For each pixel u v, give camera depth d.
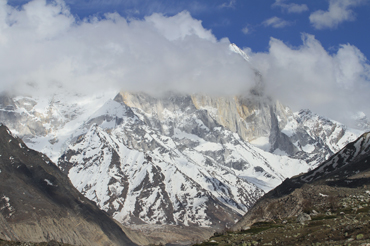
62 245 116.75
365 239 87.25
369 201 134.88
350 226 97.62
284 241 101.12
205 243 117.88
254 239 109.25
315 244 90.88
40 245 113.50
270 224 134.00
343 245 84.62
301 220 122.50
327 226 105.25
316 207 148.25
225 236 125.88
